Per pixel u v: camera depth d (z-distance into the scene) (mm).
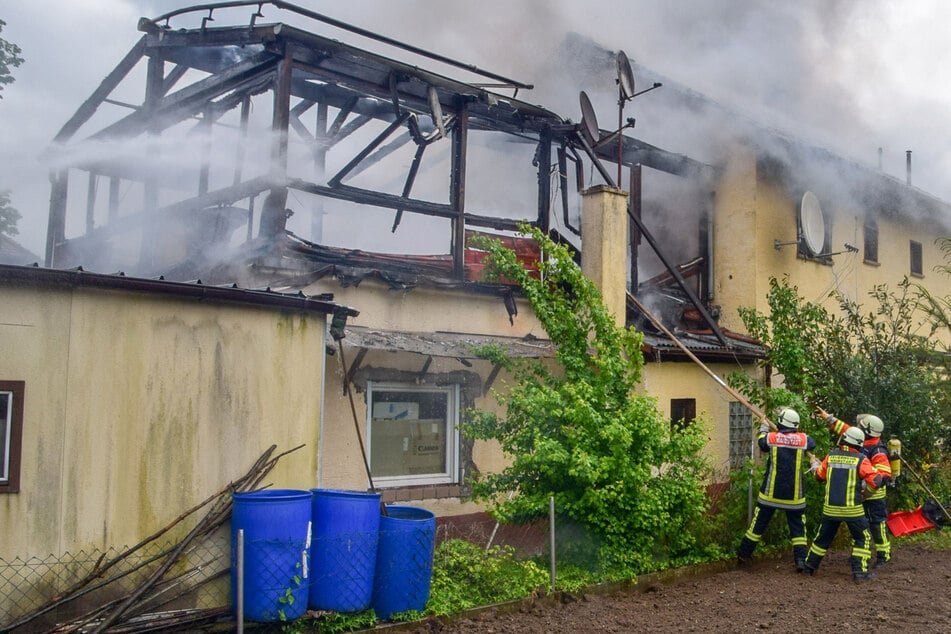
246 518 5664
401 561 6211
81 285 5543
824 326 11719
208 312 6129
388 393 9383
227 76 9906
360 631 5938
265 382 6391
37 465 5344
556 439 7891
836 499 8219
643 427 7781
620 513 7754
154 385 5848
